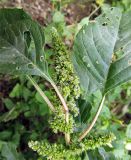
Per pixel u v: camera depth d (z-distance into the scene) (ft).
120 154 0.82
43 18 1.23
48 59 0.90
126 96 1.18
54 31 0.54
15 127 1.08
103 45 0.57
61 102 0.53
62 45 0.53
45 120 1.08
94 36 0.56
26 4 1.23
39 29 0.52
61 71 0.52
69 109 0.54
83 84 0.57
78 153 0.54
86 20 1.07
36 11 1.23
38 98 0.96
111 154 0.67
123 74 0.57
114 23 0.58
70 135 0.55
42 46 0.53
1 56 0.52
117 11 0.59
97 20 0.57
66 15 1.28
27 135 1.08
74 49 0.56
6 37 0.53
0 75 1.13
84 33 0.56
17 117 1.12
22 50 0.53
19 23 0.52
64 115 0.52
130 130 0.88
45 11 1.24
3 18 0.52
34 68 0.53
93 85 0.57
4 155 0.68
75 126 0.59
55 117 0.52
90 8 1.32
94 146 0.54
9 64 0.53
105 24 0.57
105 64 0.57
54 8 1.21
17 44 0.53
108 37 0.57
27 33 0.53
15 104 1.07
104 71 0.57
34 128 1.10
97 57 0.57
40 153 0.52
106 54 0.57
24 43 0.53
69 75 0.52
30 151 1.07
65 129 0.52
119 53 0.57
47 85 1.10
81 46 0.56
